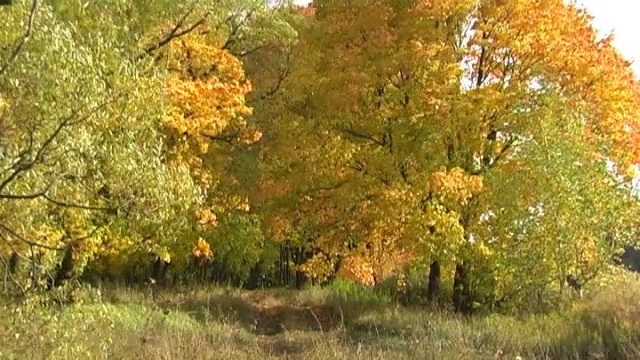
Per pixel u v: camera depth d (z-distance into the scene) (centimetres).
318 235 1959
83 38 773
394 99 1727
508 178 1656
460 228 1609
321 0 1902
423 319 1568
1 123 655
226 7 1847
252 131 2253
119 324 1352
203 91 1719
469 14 1755
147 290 2205
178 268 2789
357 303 1947
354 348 1248
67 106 663
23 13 668
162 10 1593
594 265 1728
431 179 1609
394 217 1684
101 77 714
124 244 1479
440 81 1684
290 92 2073
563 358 1208
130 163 739
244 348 1248
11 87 650
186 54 1847
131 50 1120
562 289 1667
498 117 1717
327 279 2467
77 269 1236
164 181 771
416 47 1661
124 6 1130
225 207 2295
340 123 1844
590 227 1638
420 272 2083
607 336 1266
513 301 1750
